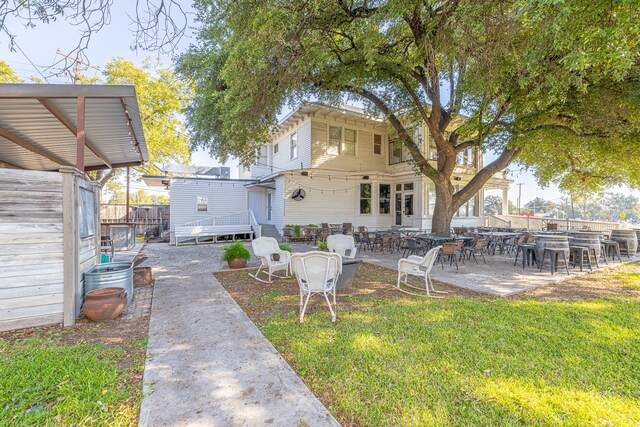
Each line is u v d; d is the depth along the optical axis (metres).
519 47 5.31
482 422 1.97
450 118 8.91
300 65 6.06
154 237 15.70
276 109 7.30
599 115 7.05
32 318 3.49
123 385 2.37
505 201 18.30
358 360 2.78
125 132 5.59
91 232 4.65
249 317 3.94
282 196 13.28
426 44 5.94
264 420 1.98
